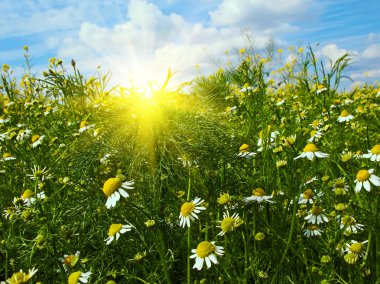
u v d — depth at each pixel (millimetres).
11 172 216
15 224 158
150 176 150
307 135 213
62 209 154
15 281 102
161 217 145
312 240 131
